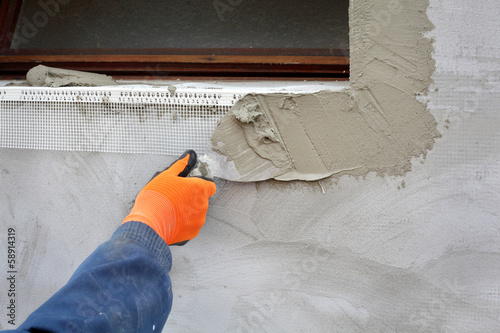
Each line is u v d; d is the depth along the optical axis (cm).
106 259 83
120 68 198
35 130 144
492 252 126
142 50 201
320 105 126
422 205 128
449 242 128
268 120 128
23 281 150
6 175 148
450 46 123
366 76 124
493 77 123
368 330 133
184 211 116
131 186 142
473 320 128
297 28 217
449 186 127
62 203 146
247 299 139
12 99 144
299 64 190
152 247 94
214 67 194
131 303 77
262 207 136
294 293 136
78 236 147
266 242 137
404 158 127
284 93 126
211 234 139
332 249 133
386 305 132
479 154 125
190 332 143
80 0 221
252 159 131
